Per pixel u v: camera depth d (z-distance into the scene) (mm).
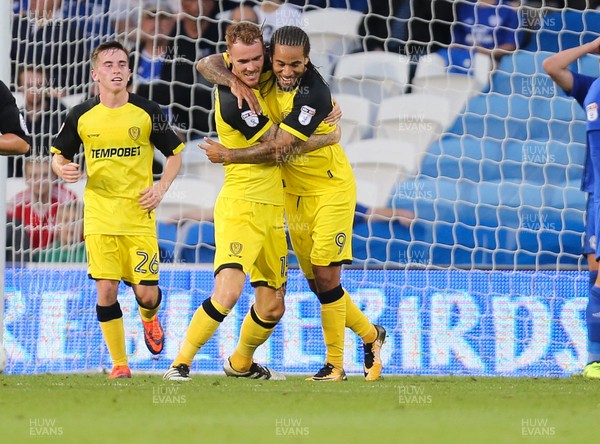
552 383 18781
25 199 28000
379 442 9359
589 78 20344
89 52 28438
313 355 24500
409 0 35219
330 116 18469
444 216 32250
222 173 32625
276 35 17312
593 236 20734
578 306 24922
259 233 17938
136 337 24641
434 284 24922
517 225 32000
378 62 34969
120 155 20047
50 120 26625
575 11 34969
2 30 23203
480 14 35094
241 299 24594
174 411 12422
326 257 19141
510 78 34281
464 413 12430
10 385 16938
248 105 17500
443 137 34156
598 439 9789
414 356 24734
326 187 19031
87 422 11102
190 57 32875
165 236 31547
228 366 20375
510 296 24891
